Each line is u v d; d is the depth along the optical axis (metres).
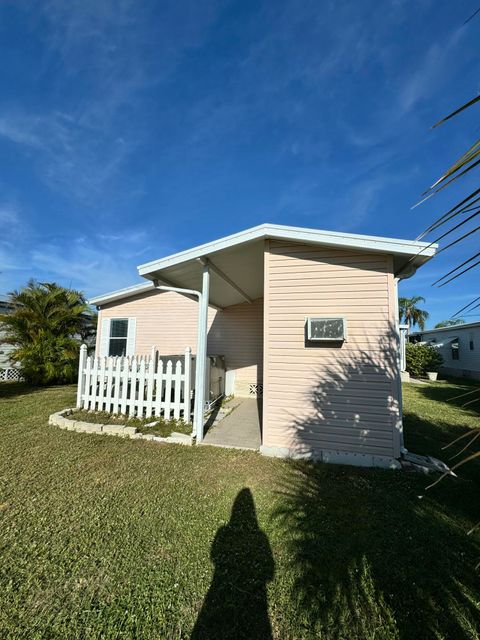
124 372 5.75
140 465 3.67
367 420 3.86
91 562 2.10
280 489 3.13
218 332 9.13
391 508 2.80
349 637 1.63
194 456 3.98
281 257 4.33
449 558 2.17
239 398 8.40
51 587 1.89
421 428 5.68
